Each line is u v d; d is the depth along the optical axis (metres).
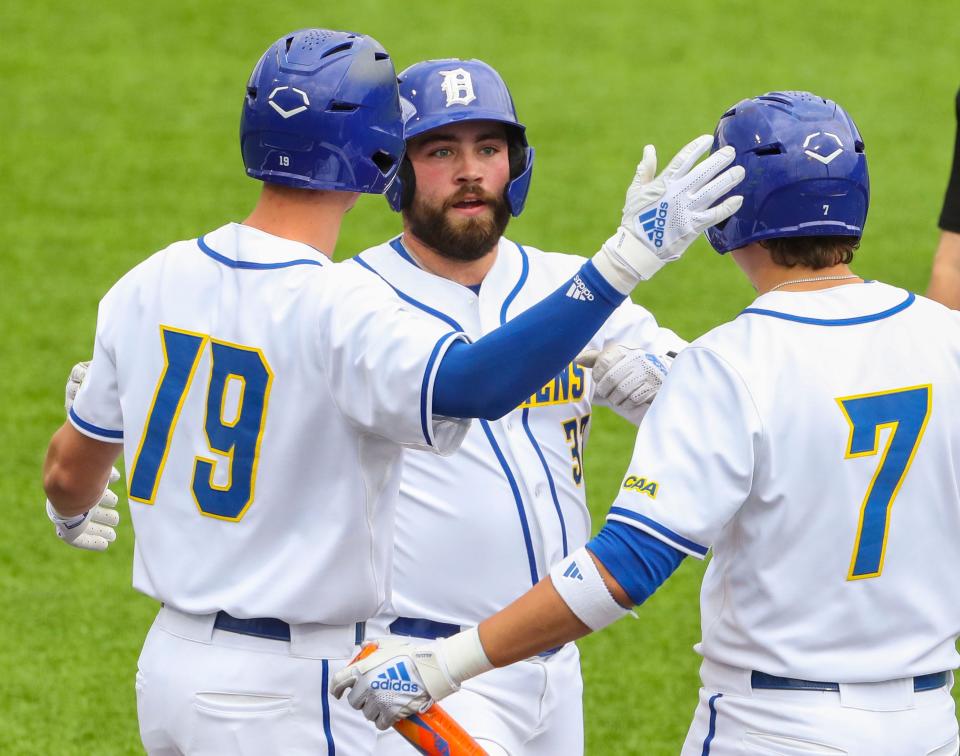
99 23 45.78
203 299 10.50
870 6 49.47
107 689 18.52
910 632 10.15
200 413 10.45
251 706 10.40
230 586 10.42
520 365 9.60
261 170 10.47
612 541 9.64
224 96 41.34
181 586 10.52
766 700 10.17
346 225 34.28
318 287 10.12
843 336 10.12
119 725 17.69
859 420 9.92
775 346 10.01
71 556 22.09
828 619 10.01
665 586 21.73
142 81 42.12
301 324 10.10
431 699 9.96
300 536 10.35
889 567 10.04
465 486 12.58
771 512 9.93
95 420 11.14
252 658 10.43
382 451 10.41
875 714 10.05
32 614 20.36
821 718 9.99
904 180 38.00
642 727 17.86
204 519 10.46
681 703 18.47
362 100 10.37
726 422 9.77
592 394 13.55
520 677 12.63
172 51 44.09
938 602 10.27
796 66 44.94
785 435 9.83
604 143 39.28
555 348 9.65
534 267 13.65
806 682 10.08
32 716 17.80
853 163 10.30
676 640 20.14
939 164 38.97
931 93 43.25
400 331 9.75
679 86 43.19
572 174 37.31
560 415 13.06
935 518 10.19
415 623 12.55
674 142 39.38
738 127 10.48
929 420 10.10
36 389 27.11
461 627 12.60
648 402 12.59
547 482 12.84
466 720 12.27
